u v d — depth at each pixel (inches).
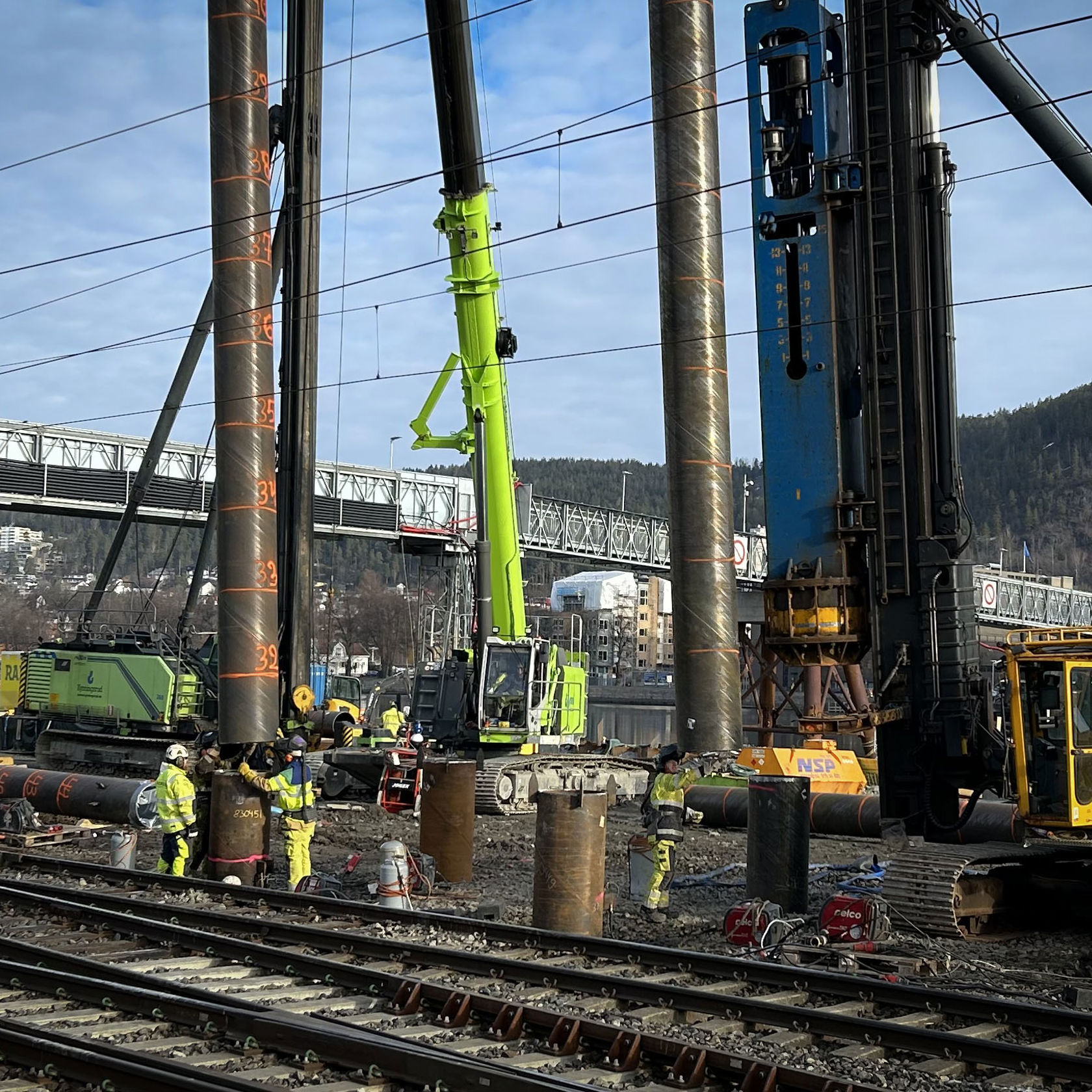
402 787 967.6
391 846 590.9
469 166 990.4
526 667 1048.2
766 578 571.8
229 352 844.0
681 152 884.0
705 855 777.6
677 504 884.0
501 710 1048.8
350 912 553.9
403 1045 332.8
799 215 569.6
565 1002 402.3
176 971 442.3
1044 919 577.6
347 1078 329.1
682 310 883.4
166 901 593.0
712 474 882.1
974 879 545.0
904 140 556.7
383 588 5595.5
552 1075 330.6
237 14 861.8
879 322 560.7
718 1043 358.3
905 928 540.1
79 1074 323.6
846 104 577.6
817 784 935.7
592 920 533.0
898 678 557.6
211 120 864.3
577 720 1187.3
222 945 472.4
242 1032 359.6
